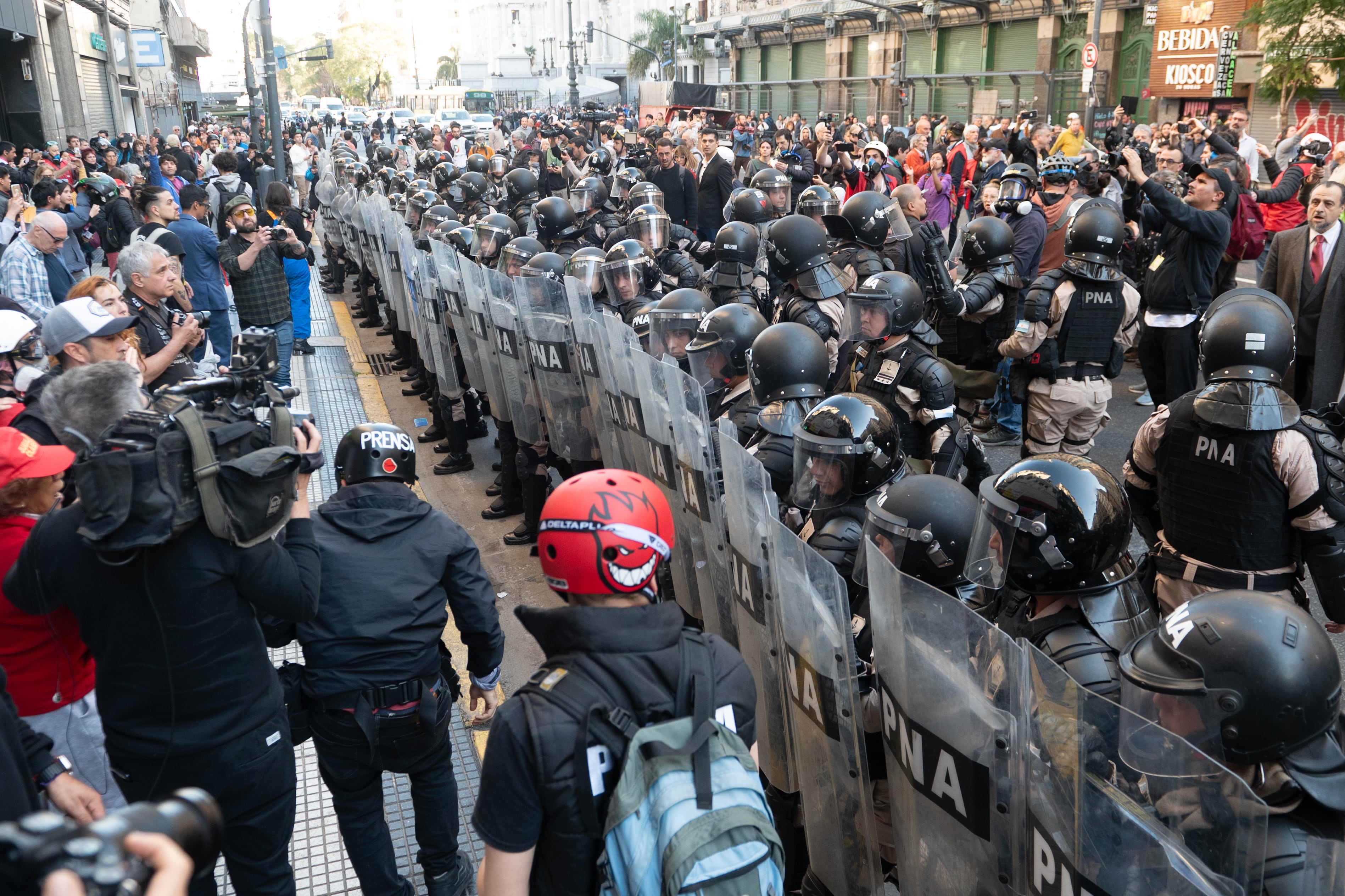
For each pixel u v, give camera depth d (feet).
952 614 5.55
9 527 7.98
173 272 16.14
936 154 34.14
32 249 20.30
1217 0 63.16
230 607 7.02
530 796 4.90
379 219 28.58
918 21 111.75
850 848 6.91
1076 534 6.66
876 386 13.03
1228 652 5.17
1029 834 5.30
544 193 42.22
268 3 52.29
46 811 6.97
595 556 5.12
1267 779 5.17
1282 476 8.98
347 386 27.48
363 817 8.72
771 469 10.59
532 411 16.58
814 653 6.87
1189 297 18.45
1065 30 91.09
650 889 4.66
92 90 98.12
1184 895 4.33
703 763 4.86
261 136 94.73
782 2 145.07
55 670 8.27
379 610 8.29
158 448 6.37
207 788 7.20
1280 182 27.45
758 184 24.00
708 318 12.84
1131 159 21.76
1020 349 15.74
